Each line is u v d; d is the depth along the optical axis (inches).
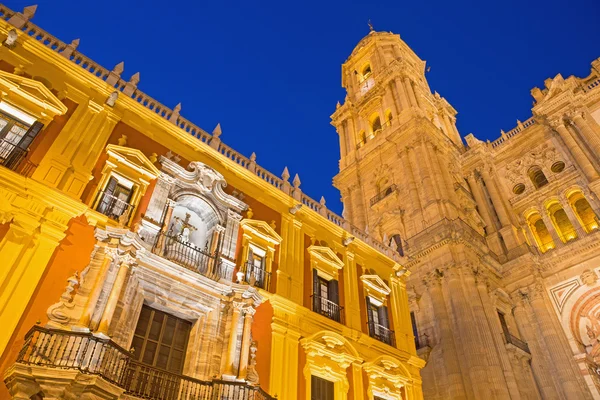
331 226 865.5
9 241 466.6
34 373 386.3
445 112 1952.5
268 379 587.2
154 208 603.5
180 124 753.0
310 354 653.3
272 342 622.5
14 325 429.7
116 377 429.4
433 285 1067.9
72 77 645.3
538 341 1093.1
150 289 539.5
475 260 1143.6
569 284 1145.4
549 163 1412.4
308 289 737.0
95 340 430.9
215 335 557.3
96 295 470.6
